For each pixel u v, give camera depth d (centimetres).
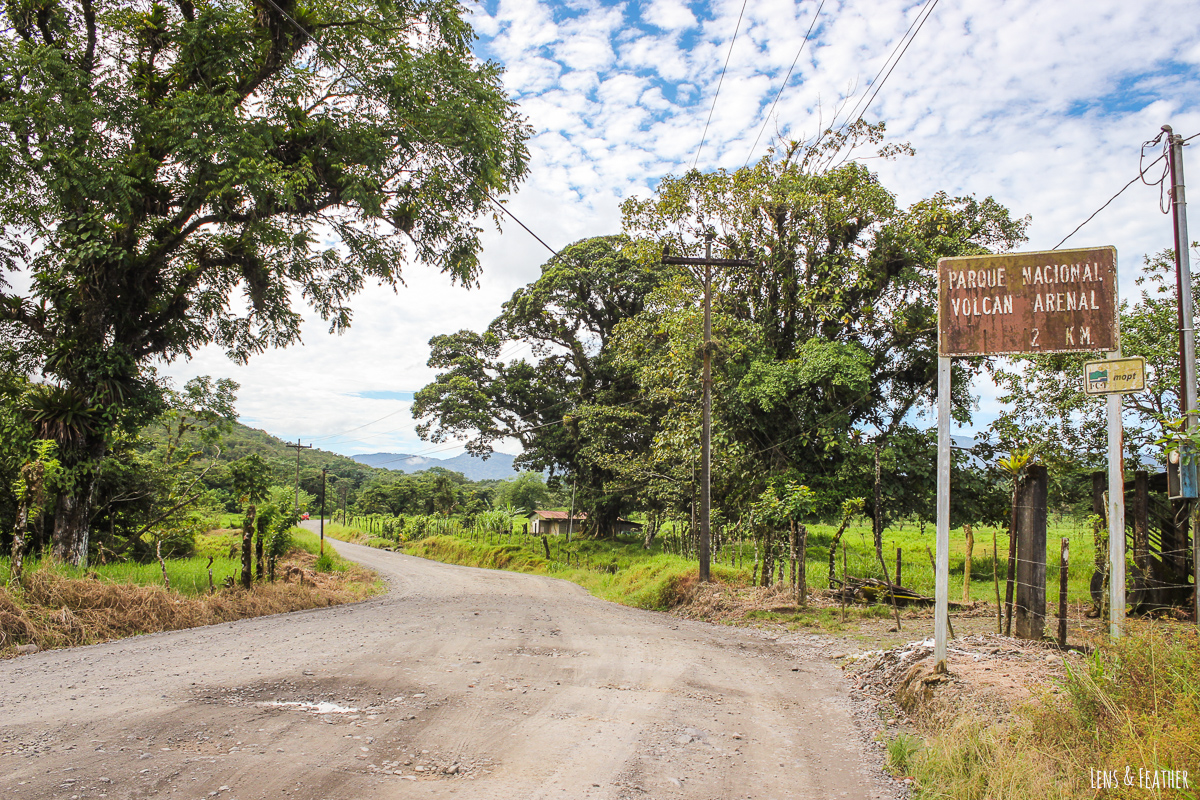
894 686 708
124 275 1802
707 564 1798
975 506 2189
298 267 1927
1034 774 404
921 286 2191
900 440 2131
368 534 7100
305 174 1742
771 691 734
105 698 596
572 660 847
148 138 1647
